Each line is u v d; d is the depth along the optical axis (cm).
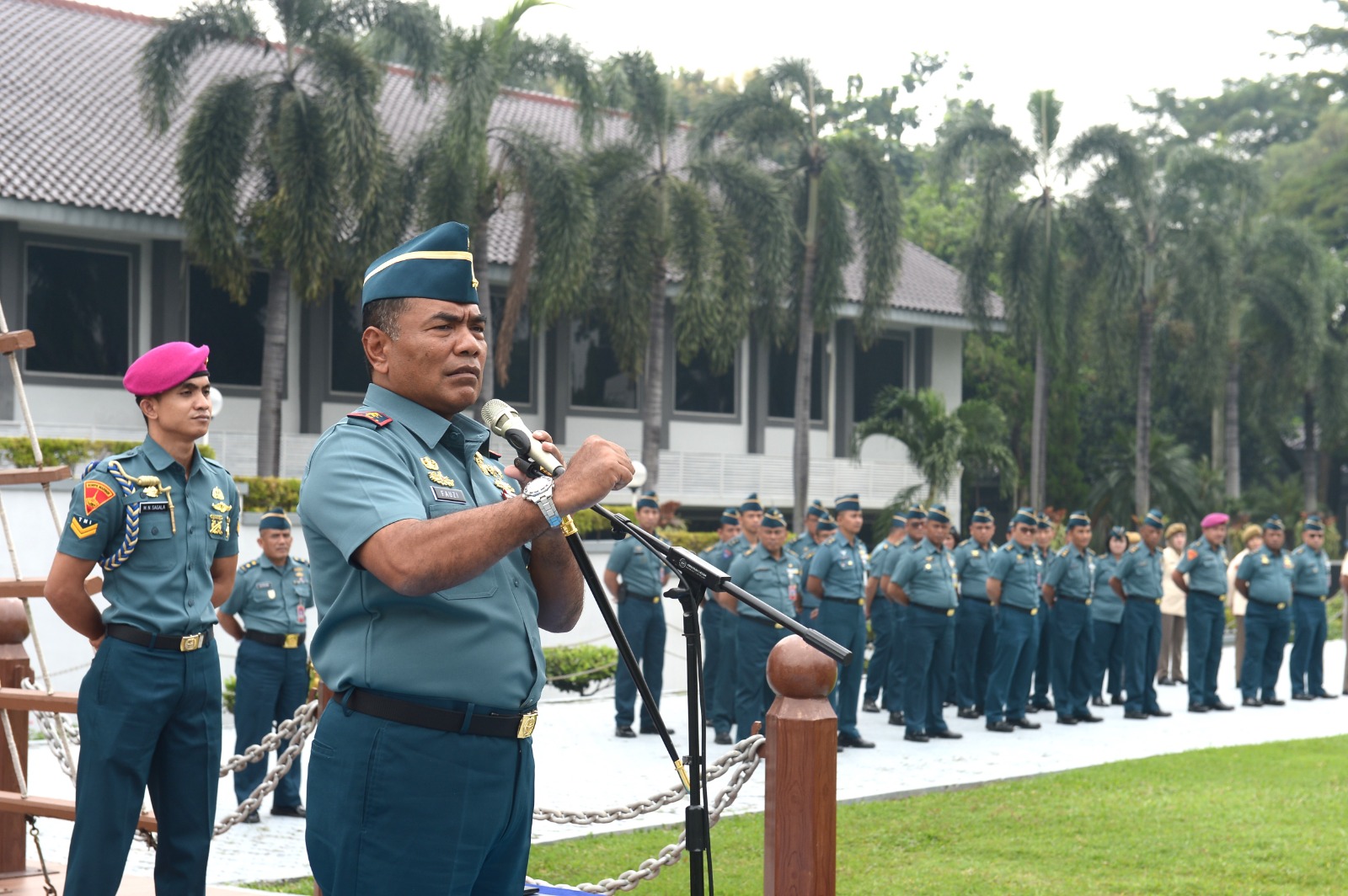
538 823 888
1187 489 3381
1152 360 3497
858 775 1105
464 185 1895
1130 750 1264
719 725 1292
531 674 327
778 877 378
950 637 1341
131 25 2641
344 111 1773
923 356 3136
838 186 2436
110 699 518
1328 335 3875
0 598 559
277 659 951
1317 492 4519
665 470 2664
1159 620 1549
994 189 2794
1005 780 1064
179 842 532
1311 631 1733
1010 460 2775
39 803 561
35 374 2042
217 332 2234
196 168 1781
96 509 525
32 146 2034
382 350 333
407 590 292
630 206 2177
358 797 312
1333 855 783
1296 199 4838
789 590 1254
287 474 2245
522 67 2020
